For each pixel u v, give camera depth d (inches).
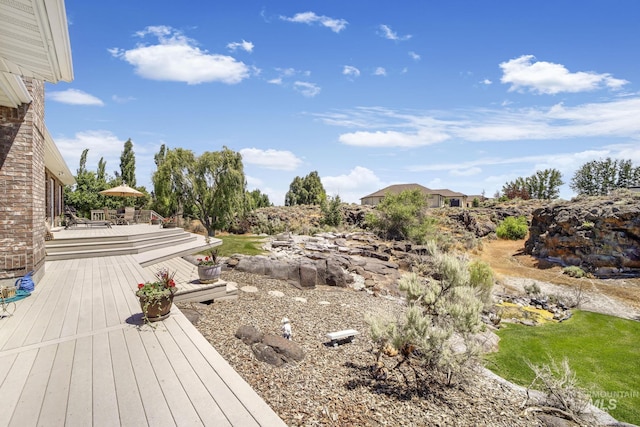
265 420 114.0
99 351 163.6
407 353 259.0
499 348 382.6
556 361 351.3
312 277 482.3
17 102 263.9
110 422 110.7
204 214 1172.5
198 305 314.5
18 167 270.2
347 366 240.8
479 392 236.7
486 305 453.4
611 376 320.8
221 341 244.4
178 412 117.0
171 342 175.5
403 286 303.0
